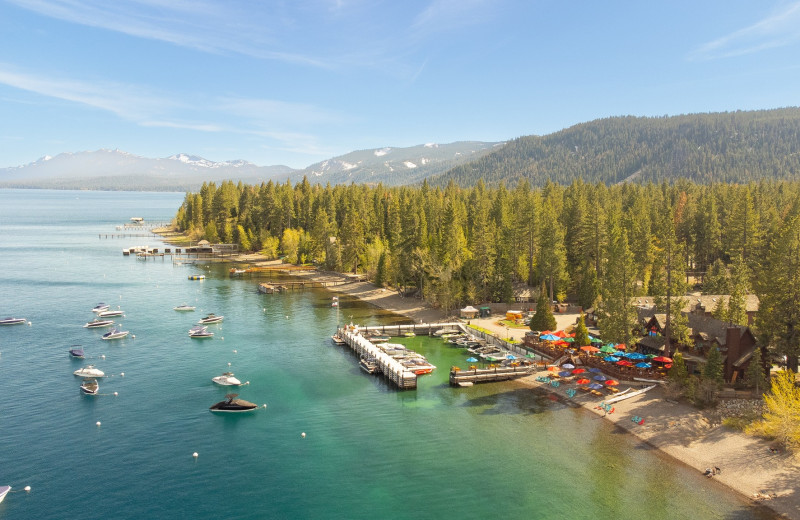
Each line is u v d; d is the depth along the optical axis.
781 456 52.06
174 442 57.59
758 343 70.06
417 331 107.00
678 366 68.62
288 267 193.62
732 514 44.59
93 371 76.88
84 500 46.50
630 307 85.75
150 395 70.31
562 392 72.94
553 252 124.38
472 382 77.38
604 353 83.31
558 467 52.94
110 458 53.78
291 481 50.44
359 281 164.75
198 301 132.00
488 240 129.12
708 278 117.25
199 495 47.81
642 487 49.09
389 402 70.00
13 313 113.12
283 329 107.06
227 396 67.00
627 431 60.56
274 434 60.09
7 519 43.50
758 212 149.12
